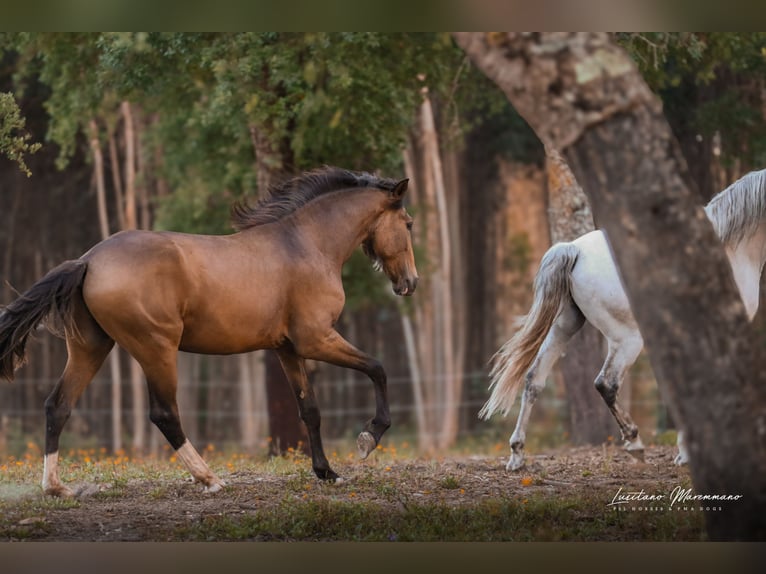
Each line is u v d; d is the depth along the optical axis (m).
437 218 33.78
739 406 6.96
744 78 22.53
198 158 21.77
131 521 9.08
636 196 7.00
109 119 20.78
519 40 7.14
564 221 17.11
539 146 30.38
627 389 29.20
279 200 10.98
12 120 11.07
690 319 7.00
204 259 9.88
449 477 11.52
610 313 11.36
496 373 11.89
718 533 7.14
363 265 20.88
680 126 23.25
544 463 13.03
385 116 16.78
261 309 10.20
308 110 15.79
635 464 12.44
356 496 10.38
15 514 9.27
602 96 6.98
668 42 15.09
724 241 11.49
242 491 10.54
